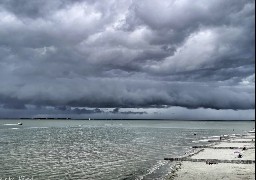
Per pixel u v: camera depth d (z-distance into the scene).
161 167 39.53
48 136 111.44
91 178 35.00
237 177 31.77
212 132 154.25
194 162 42.31
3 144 76.94
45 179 34.41
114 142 86.38
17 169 40.28
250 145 68.62
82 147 70.88
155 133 140.38
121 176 36.06
